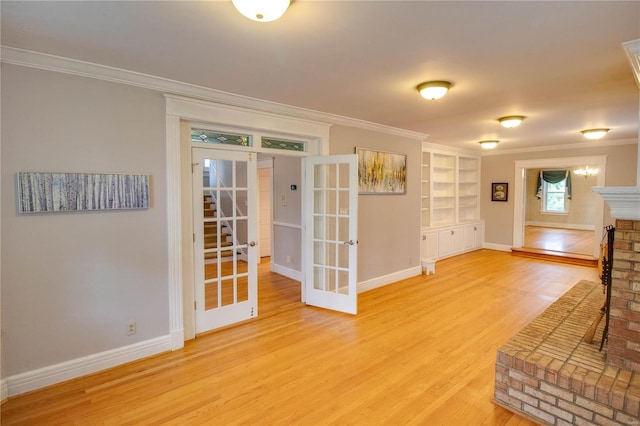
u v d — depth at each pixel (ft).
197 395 7.92
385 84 9.82
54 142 8.07
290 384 8.36
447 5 5.66
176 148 9.90
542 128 16.76
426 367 9.12
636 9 5.78
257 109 11.62
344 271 13.67
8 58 7.40
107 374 8.75
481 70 8.73
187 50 7.52
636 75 8.07
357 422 7.01
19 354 7.85
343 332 11.35
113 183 8.83
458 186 25.82
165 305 9.96
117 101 8.90
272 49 7.46
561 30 6.60
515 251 24.64
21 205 7.66
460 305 13.93
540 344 8.00
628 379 6.57
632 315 6.81
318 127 13.55
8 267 7.66
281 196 18.72
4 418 7.09
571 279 17.95
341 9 5.77
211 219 11.29
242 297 12.64
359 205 15.46
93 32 6.66
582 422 6.59
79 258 8.53
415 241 18.80
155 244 9.68
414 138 18.39
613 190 6.66
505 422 7.07
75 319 8.54
